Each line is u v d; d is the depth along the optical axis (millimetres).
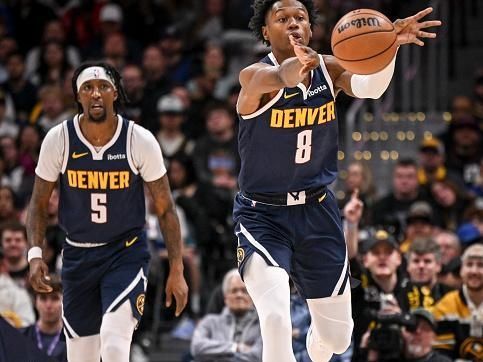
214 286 13703
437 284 11195
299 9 7352
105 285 8188
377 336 10016
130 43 18484
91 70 8172
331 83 7336
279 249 7371
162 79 16906
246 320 10969
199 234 13914
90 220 8203
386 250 10453
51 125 16312
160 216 8391
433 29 17469
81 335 8406
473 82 17734
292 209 7504
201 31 18906
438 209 14070
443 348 10711
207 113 15844
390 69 7012
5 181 15000
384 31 6750
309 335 8000
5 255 12266
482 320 10648
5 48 18656
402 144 16594
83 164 8133
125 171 8164
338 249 7574
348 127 15930
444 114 16844
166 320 13352
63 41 18953
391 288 10500
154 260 12914
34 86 17719
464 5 18141
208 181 14453
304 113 7258
